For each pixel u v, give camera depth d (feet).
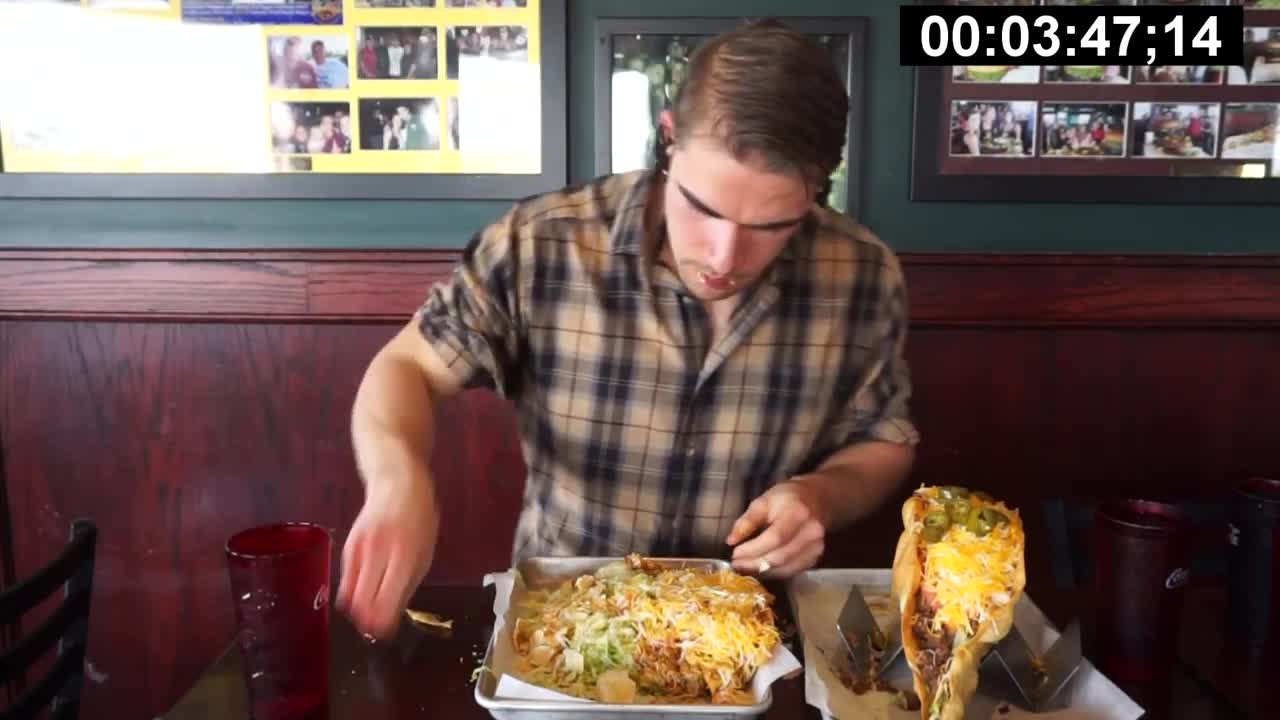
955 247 5.67
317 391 5.75
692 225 3.08
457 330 3.78
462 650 3.20
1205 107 5.49
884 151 5.59
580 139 5.60
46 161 5.57
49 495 5.84
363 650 3.18
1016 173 5.55
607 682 2.74
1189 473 5.74
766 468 4.07
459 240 5.70
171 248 5.61
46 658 5.82
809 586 3.43
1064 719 2.70
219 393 5.75
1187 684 3.02
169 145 5.58
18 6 5.44
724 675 2.78
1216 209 5.63
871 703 2.78
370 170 5.60
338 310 5.62
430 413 3.57
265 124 5.57
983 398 5.69
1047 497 5.76
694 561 3.44
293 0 5.47
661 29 5.45
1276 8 5.38
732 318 3.87
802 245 4.00
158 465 5.82
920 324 5.58
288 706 2.68
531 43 5.47
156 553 5.90
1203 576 4.21
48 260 5.53
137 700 6.02
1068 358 5.65
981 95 5.49
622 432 4.00
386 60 5.51
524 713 2.56
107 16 5.47
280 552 2.84
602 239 3.91
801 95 2.77
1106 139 5.52
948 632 2.75
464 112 5.55
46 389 5.74
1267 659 3.17
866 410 4.12
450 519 5.88
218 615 5.94
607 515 4.07
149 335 5.70
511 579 3.28
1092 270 5.53
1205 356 5.65
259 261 5.55
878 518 5.74
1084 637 3.32
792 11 5.46
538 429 4.11
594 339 3.91
